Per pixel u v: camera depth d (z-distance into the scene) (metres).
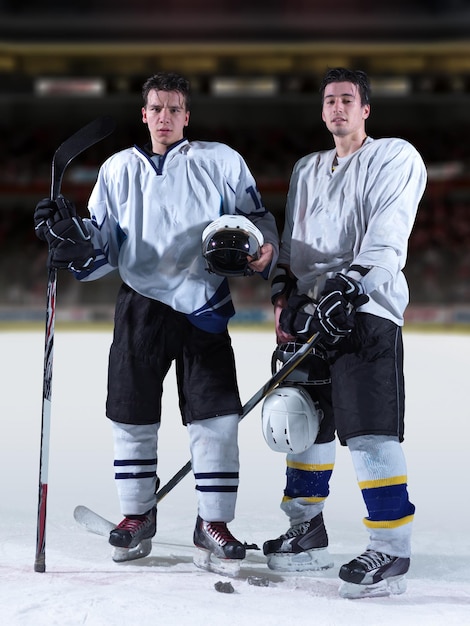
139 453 3.53
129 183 3.52
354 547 3.88
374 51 25.09
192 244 3.50
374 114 26.09
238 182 3.59
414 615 2.92
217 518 3.41
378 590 3.13
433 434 6.89
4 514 4.34
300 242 3.48
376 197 3.29
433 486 5.20
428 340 15.58
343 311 3.11
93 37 25.05
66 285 20.41
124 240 3.54
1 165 24.75
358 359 3.23
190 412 3.46
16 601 2.94
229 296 3.56
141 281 3.51
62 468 5.62
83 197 24.02
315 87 25.75
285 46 25.08
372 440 3.21
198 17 24.94
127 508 3.53
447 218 23.31
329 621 2.83
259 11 24.88
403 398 3.28
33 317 19.86
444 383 9.70
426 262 21.69
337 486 5.12
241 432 6.91
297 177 3.53
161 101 3.49
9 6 24.77
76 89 25.25
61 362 11.69
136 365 3.51
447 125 25.97
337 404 3.27
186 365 3.49
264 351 12.85
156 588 3.13
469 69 25.28
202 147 3.55
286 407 3.32
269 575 3.41
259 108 26.25
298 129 26.20
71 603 2.91
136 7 24.88
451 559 3.70
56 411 7.91
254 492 4.90
